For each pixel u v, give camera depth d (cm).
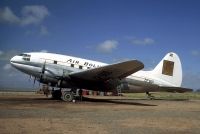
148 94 2938
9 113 1198
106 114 1270
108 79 2167
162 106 1891
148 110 1538
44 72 2131
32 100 2086
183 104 2167
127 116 1214
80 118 1102
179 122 1067
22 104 1688
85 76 2102
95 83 2197
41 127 863
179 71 2688
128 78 2409
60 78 2120
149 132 838
